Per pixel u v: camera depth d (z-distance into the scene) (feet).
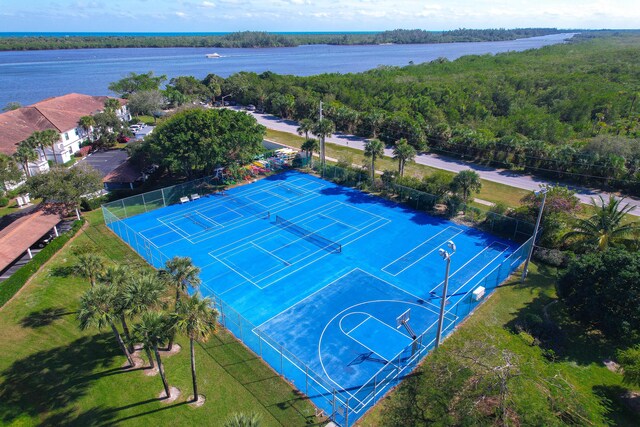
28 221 154.61
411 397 77.36
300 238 165.17
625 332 100.68
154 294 89.51
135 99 369.50
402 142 212.64
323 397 91.20
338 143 298.76
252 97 435.12
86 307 86.94
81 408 87.97
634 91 385.09
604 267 106.63
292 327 114.21
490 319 116.78
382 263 147.23
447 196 189.98
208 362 101.30
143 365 99.96
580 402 77.46
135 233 166.81
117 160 260.21
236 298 126.82
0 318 113.80
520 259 144.25
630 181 201.36
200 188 211.82
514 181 223.71
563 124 322.96
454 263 146.82
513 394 70.85
